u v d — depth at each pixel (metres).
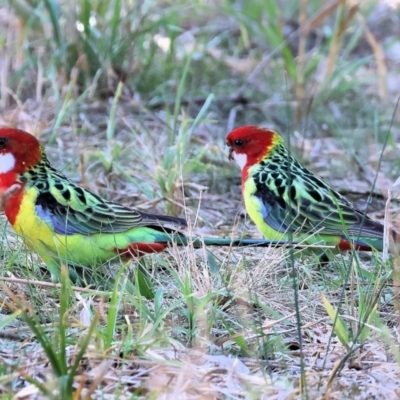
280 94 18.56
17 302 8.60
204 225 13.05
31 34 18.30
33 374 7.95
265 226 11.90
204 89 18.64
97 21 18.09
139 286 9.80
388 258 10.79
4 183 10.66
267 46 21.28
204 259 10.25
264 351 8.59
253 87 18.89
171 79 18.33
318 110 17.86
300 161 15.52
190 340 8.80
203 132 16.73
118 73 17.56
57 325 8.59
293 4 23.44
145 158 14.16
